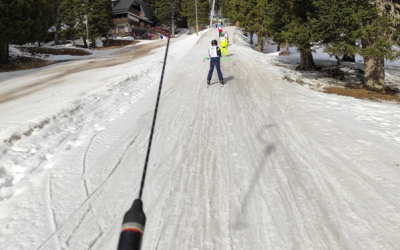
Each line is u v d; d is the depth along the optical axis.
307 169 4.24
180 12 61.81
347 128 5.75
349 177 3.96
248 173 4.23
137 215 1.00
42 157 5.06
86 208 3.54
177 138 5.69
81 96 8.77
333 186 3.77
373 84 11.81
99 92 9.18
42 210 3.52
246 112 7.21
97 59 23.06
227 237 2.94
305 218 3.18
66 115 7.08
